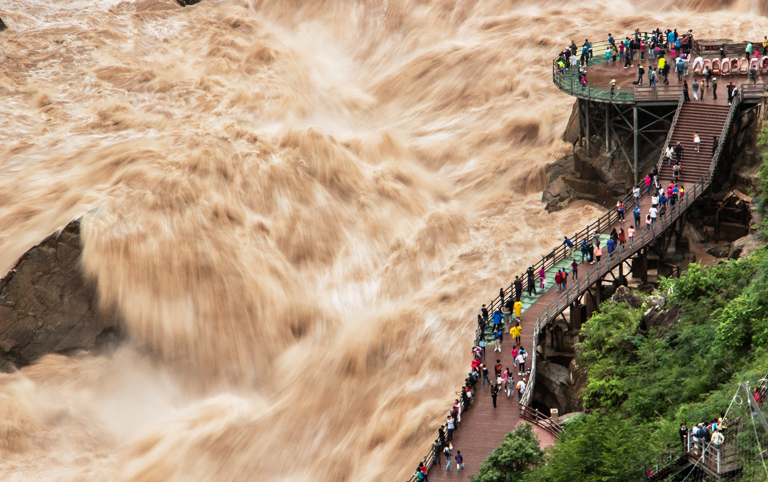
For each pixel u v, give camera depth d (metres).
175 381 58.00
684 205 55.19
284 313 60.78
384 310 60.88
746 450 30.16
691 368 40.03
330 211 67.69
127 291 58.88
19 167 68.88
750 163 58.03
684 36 68.62
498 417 42.72
